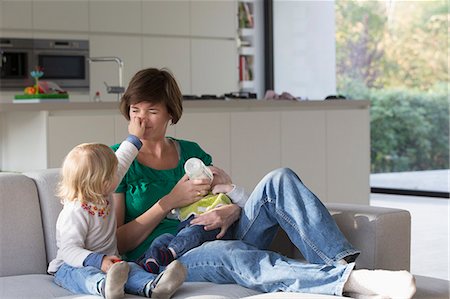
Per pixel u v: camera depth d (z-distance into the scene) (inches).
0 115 233.6
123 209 143.0
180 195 141.1
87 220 131.3
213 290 124.0
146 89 143.6
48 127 213.8
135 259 141.1
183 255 134.0
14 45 337.4
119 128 225.1
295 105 266.2
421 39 385.1
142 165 145.2
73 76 352.2
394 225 137.9
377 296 119.6
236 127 249.9
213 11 390.6
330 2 415.2
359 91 408.2
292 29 427.2
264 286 125.2
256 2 429.1
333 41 414.9
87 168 130.9
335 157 275.1
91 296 121.3
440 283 130.8
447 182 382.6
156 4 371.9
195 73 385.7
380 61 399.9
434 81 382.9
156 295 119.5
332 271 122.3
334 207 142.8
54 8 345.7
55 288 126.4
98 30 356.5
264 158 256.8
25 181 137.4
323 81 419.2
